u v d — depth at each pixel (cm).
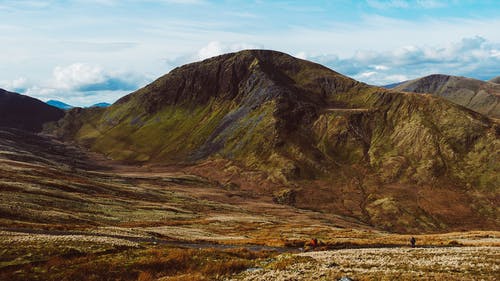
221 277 3109
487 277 2450
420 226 19875
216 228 9544
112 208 10644
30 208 7794
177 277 3062
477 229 19512
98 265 3322
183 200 16862
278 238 7275
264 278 2839
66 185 12569
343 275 2670
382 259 3419
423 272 2683
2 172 12538
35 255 3516
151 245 4534
